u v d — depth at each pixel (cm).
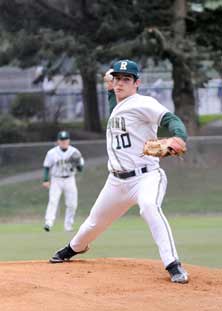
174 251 2206
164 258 2200
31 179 6975
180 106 8894
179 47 7994
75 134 10706
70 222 5338
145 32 7900
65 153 5262
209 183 7050
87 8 8550
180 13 8419
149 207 2219
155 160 2294
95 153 7162
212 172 7069
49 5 8531
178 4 8419
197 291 2058
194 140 7112
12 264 2494
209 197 7019
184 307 1856
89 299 1912
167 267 2194
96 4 8356
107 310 1798
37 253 3788
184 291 2052
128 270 2367
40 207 6881
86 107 11219
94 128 11194
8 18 8525
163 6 8488
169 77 13800
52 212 5303
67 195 5309
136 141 2266
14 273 2259
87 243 2512
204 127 12456
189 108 8900
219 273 2383
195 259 3491
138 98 2255
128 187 2294
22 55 8681
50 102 12219
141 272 2334
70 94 12138
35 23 8556
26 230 5538
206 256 3612
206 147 7106
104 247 4084
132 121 2253
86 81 10856
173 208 6962
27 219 6831
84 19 8625
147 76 13812
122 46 7962
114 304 1862
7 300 1875
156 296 1975
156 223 2212
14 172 7019
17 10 8450
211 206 6981
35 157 7044
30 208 6875
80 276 2230
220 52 8938
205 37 8919
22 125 10488
